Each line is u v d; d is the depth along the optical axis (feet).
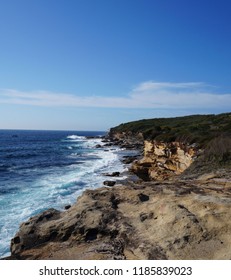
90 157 182.70
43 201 69.87
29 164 150.61
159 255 22.75
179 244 23.47
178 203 29.40
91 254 25.04
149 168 106.93
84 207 32.22
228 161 59.41
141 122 313.73
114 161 154.40
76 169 128.47
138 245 24.63
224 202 28.17
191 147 81.35
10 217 57.47
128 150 222.69
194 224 24.79
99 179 99.40
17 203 68.03
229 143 63.05
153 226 26.86
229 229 23.59
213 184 38.65
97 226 28.86
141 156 161.89
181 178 55.88
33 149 260.42
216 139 67.97
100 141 365.20
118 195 34.53
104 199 34.22
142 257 22.91
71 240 28.84
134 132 270.87
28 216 58.08
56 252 26.73
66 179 100.99
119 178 101.04
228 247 22.02
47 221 32.50
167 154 97.55
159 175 96.94
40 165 145.48
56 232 29.91
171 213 27.14
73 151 231.09
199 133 89.86
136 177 103.30
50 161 163.02
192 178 51.52
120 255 24.20
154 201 31.63
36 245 29.60
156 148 104.94
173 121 274.77
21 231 31.24
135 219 28.89
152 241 24.64
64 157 185.37
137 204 31.83
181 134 94.48
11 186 88.99
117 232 27.68
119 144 271.69
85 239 28.48
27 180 100.63
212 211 26.30
